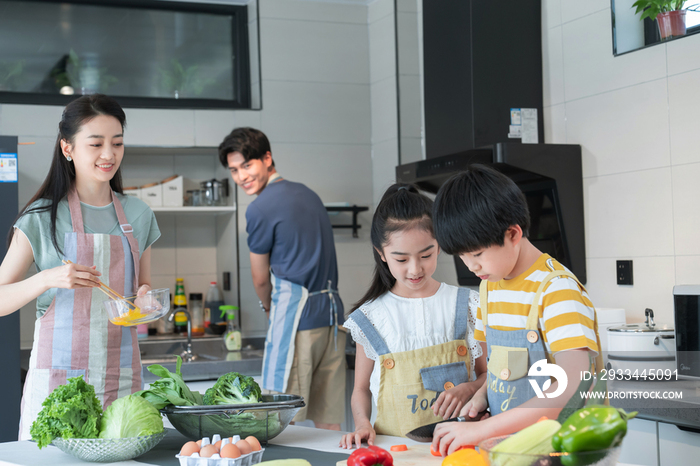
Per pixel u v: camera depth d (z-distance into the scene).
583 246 2.49
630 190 2.31
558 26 2.64
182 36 3.47
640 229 2.28
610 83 2.40
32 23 3.23
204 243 3.74
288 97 3.55
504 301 1.32
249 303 3.41
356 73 3.68
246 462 1.13
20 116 3.13
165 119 3.35
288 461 1.00
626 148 2.33
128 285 1.78
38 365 1.66
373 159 3.68
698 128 2.09
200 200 3.47
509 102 2.68
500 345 1.31
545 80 2.71
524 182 2.59
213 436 1.20
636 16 2.29
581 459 0.80
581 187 2.50
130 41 3.39
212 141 3.42
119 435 1.19
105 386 1.69
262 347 3.38
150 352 3.26
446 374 1.53
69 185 1.73
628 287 2.32
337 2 3.66
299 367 2.55
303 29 3.60
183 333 3.50
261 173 2.69
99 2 3.33
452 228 1.17
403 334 1.59
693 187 2.10
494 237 1.15
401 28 3.42
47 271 1.56
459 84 2.73
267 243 2.59
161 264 3.65
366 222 3.65
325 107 3.62
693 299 1.71
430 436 1.24
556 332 1.19
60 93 3.27
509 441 0.85
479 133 2.64
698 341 1.71
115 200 1.82
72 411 1.19
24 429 1.63
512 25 2.70
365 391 1.61
